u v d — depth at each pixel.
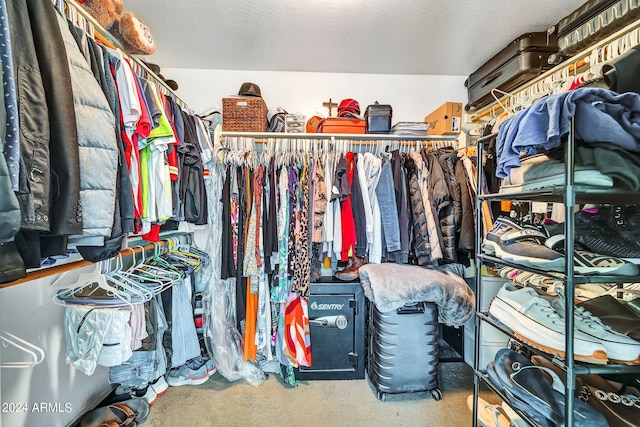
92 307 1.06
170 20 1.72
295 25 1.77
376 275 1.71
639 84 0.83
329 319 1.86
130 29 1.22
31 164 0.58
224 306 1.94
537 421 0.93
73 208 0.67
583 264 0.84
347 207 1.86
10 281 0.59
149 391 1.63
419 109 2.45
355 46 2.00
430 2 1.56
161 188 1.27
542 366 1.08
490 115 2.16
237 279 1.89
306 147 2.04
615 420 0.88
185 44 1.98
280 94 2.38
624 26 1.28
